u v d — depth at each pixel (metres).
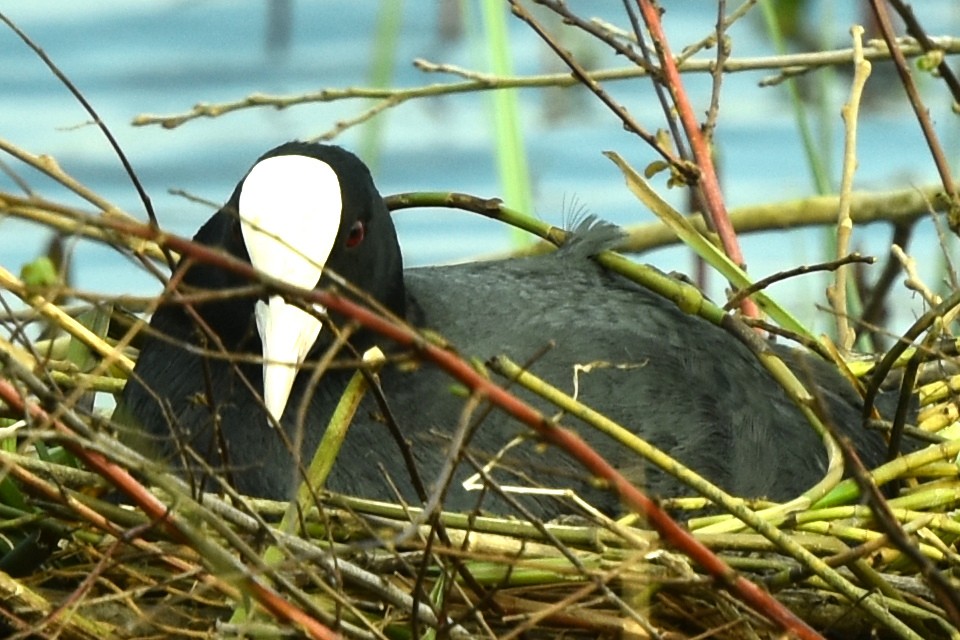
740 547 6.32
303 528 5.92
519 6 7.90
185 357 7.55
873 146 16.34
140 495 5.51
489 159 16.83
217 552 5.46
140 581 6.31
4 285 5.86
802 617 6.47
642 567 6.02
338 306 4.98
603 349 7.56
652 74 8.26
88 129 16.67
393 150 16.92
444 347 5.64
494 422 7.11
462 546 5.85
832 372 8.14
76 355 7.62
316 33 18.88
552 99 17.28
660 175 15.87
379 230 7.55
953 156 10.38
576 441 5.19
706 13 18.94
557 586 6.20
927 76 12.48
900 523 6.55
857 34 8.28
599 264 8.11
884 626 6.27
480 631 6.21
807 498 6.48
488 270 8.13
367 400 7.25
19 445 6.52
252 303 7.32
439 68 8.27
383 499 7.02
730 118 17.00
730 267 7.64
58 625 5.81
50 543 6.39
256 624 5.53
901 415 7.09
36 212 7.50
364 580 5.75
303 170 7.31
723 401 7.62
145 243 7.47
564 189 15.81
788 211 9.69
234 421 7.23
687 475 5.98
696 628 6.39
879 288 9.42
